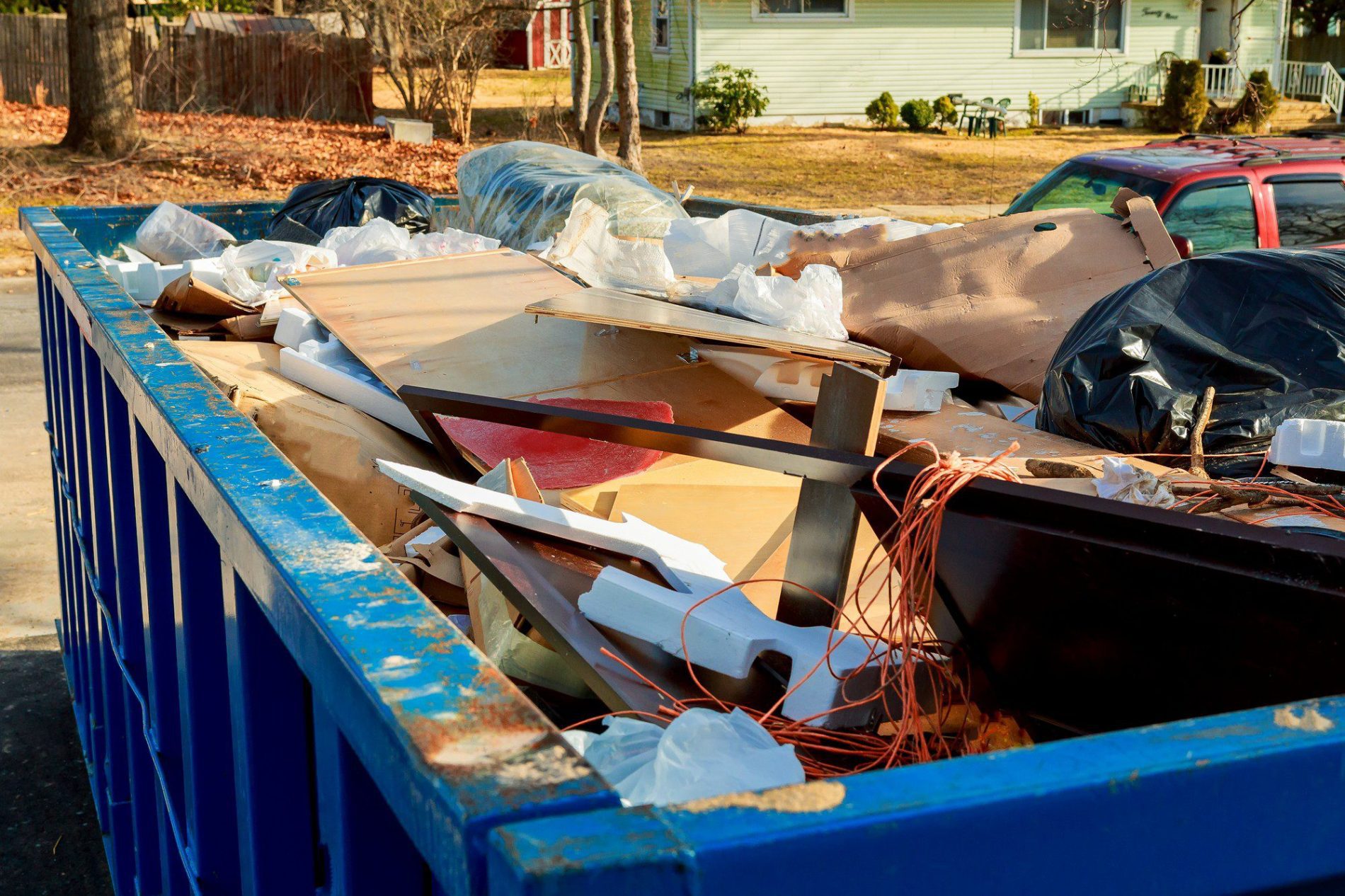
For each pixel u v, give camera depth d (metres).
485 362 3.26
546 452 2.78
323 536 1.40
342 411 3.07
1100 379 2.88
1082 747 0.95
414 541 2.52
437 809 0.89
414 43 22.86
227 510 1.54
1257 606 1.39
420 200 5.95
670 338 3.50
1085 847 0.91
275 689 1.55
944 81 25.48
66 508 3.83
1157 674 1.58
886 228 4.40
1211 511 2.06
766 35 24.42
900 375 3.23
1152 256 4.00
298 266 4.23
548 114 23.16
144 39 24.91
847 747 1.73
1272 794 0.95
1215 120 24.33
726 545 2.54
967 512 1.62
